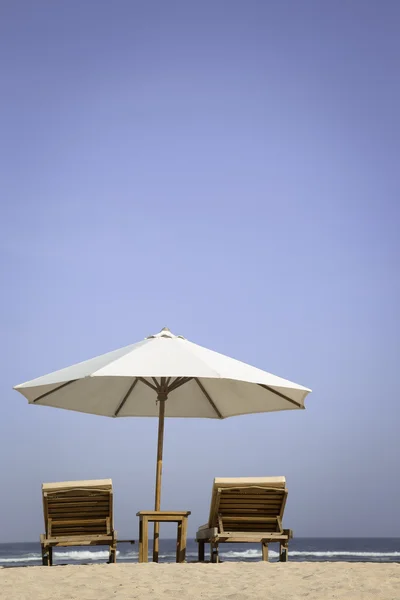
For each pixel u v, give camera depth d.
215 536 7.17
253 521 7.48
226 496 7.40
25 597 5.18
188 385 9.23
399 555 52.53
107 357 7.66
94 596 5.18
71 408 9.04
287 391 8.33
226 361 7.66
